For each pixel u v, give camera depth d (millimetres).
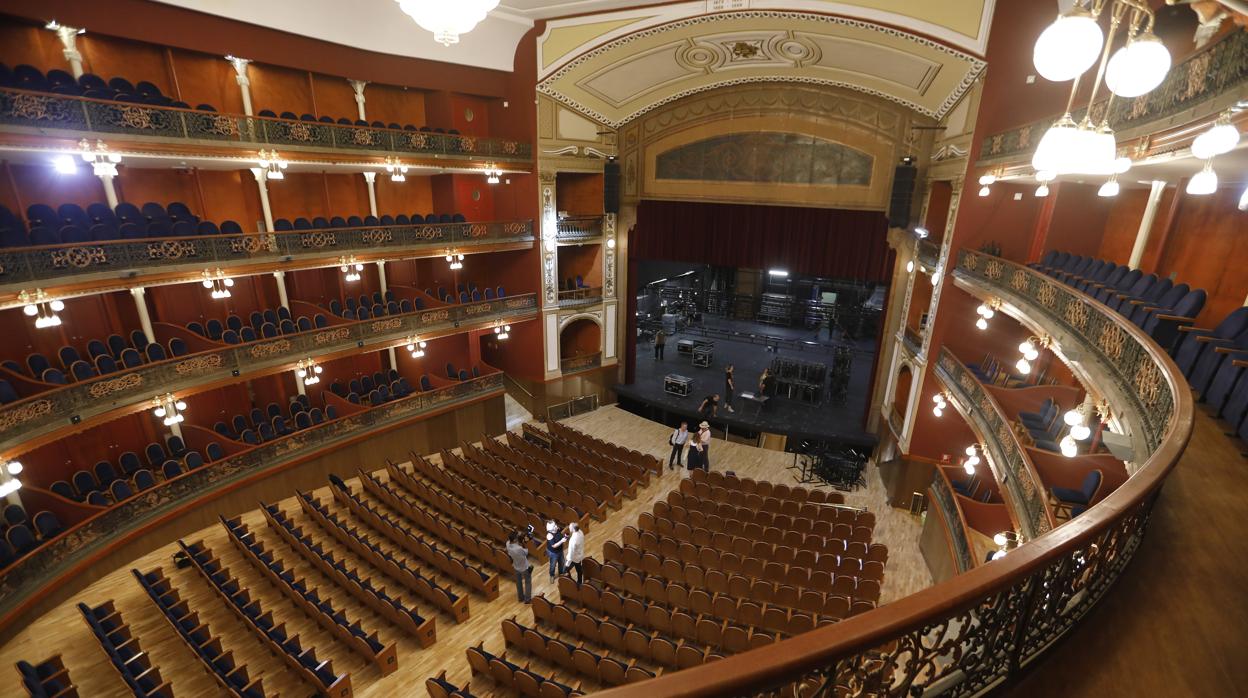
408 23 14289
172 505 11773
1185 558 3639
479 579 10422
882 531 13812
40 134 9641
